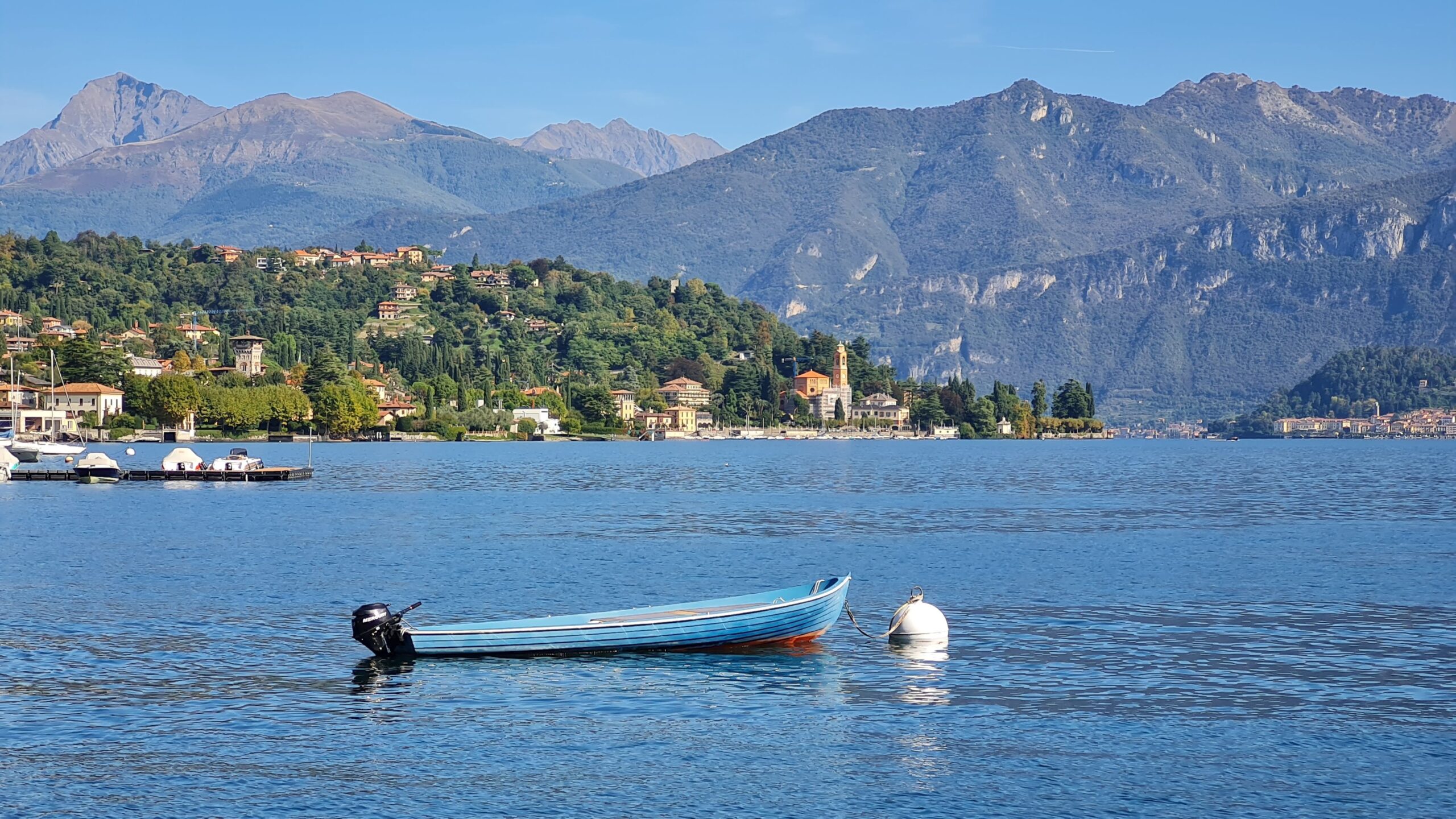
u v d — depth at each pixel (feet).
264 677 184.65
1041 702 171.63
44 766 144.97
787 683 182.09
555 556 326.44
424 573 290.76
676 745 153.58
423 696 174.70
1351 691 176.86
